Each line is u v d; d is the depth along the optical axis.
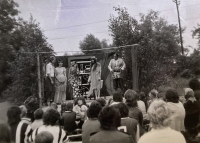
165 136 3.08
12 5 18.64
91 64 14.34
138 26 15.94
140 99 7.71
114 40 15.98
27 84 15.30
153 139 3.08
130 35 15.66
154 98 7.18
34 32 16.92
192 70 15.68
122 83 14.40
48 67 14.35
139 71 15.23
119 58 14.12
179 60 16.17
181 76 15.34
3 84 16.28
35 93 14.88
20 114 4.53
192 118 5.80
